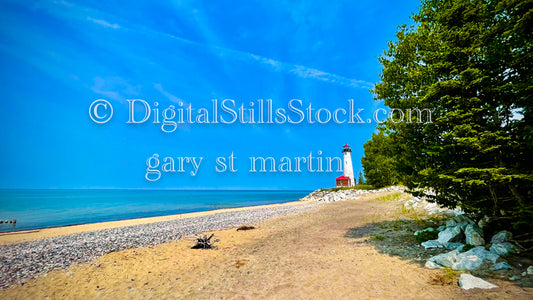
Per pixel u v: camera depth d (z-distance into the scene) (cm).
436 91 836
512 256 725
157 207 5847
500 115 812
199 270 988
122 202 8138
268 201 8125
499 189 832
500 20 803
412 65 1155
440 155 897
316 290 715
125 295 781
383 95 1252
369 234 1352
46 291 827
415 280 701
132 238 1648
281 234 1638
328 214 2519
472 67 821
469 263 722
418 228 1310
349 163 9094
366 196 4759
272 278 840
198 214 3638
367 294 658
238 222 2362
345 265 893
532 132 673
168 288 821
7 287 861
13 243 1748
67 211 4912
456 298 576
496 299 538
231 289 777
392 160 1279
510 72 788
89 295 791
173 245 1424
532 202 743
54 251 1331
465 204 898
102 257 1188
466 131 762
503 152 765
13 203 7775
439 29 1016
